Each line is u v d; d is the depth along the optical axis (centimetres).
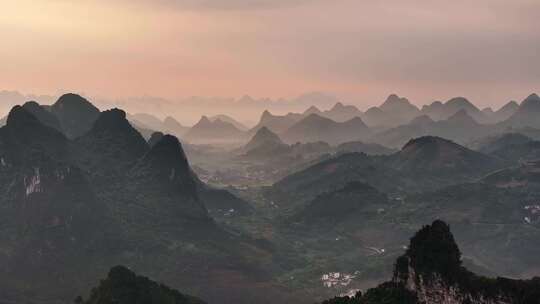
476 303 10481
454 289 10912
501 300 10094
